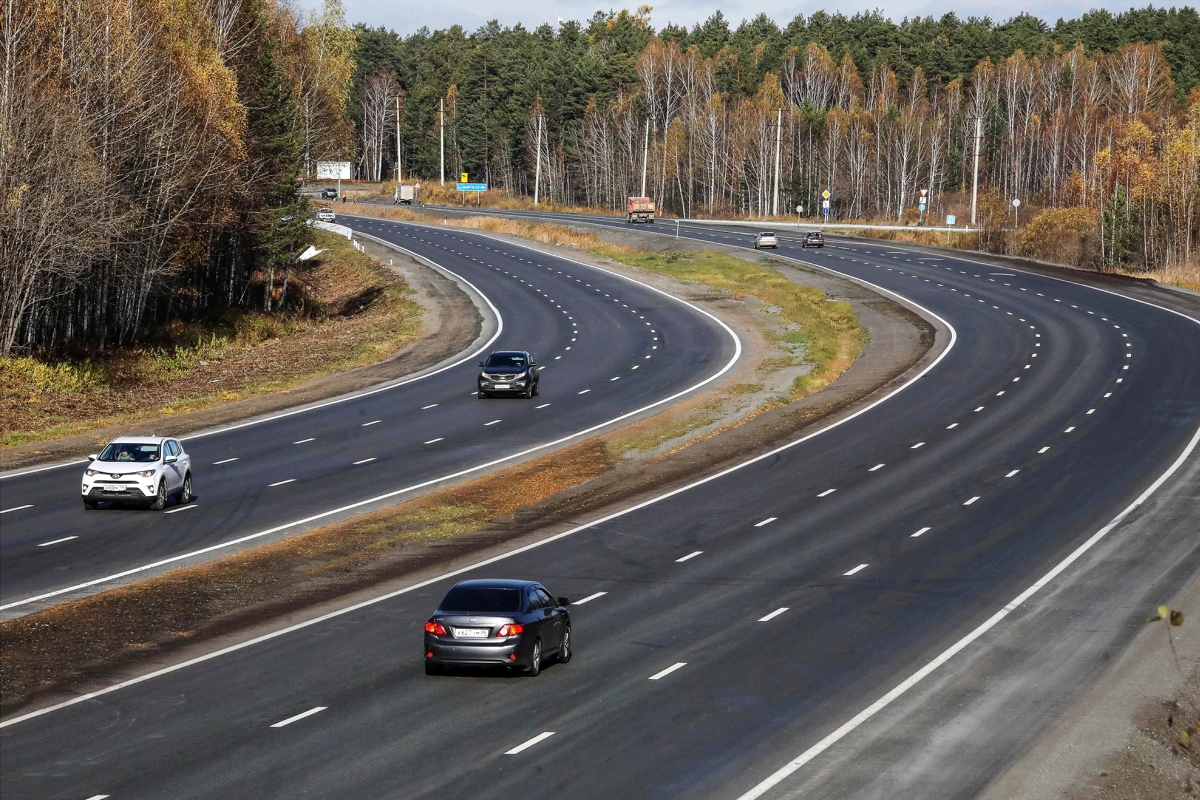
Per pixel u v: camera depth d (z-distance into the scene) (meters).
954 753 16.73
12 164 57.84
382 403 54.97
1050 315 79.56
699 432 47.94
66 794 14.59
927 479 39.53
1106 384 56.91
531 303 88.50
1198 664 21.55
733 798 14.79
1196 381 56.88
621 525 33.72
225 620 24.39
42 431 48.41
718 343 71.50
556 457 43.09
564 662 21.34
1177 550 30.50
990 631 23.53
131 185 67.50
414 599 26.11
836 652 21.94
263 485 38.78
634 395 56.41
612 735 17.12
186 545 30.97
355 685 19.75
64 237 58.62
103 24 63.69
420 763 15.81
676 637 22.97
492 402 55.12
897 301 88.44
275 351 72.44
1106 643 22.77
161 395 58.00
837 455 43.59
